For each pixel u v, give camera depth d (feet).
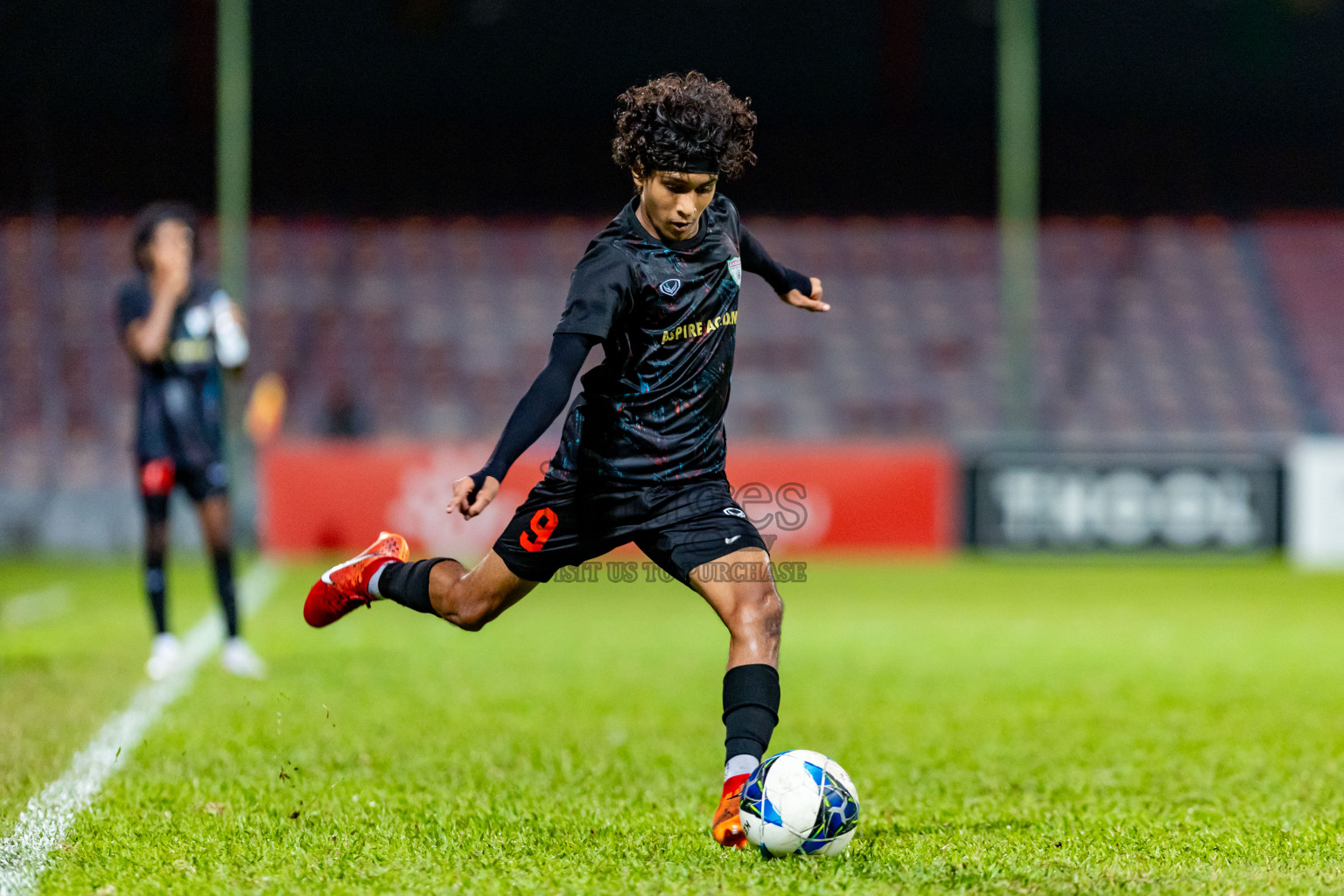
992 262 319.06
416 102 344.28
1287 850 51.13
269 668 104.73
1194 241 323.98
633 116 46.50
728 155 46.88
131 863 48.62
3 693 90.63
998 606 163.32
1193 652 122.52
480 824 54.75
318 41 338.54
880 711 90.27
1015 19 289.12
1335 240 324.39
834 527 218.38
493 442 214.07
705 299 48.67
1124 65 345.72
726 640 131.34
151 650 115.14
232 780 63.77
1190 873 46.91
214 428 99.91
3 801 59.57
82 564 216.54
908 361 295.89
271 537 212.84
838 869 46.11
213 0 328.49
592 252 48.11
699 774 67.67
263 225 322.14
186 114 335.06
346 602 55.42
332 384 286.46
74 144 331.77
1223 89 346.95
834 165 340.59
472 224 327.06
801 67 343.46
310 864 48.06
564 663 112.88
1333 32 340.80
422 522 212.23
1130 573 205.36
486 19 340.80
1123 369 293.23
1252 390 288.92
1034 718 87.35
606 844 51.26
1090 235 324.60
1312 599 170.81
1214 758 73.36
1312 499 217.15
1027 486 218.59
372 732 78.43
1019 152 291.38
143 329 95.71
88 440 271.49
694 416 49.65
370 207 329.93
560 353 46.16
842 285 312.50
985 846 51.24
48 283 302.04
